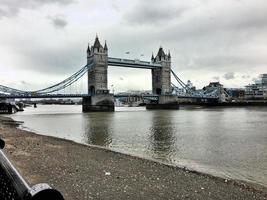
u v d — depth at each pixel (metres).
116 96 154.62
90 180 11.83
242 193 11.07
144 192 10.55
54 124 59.94
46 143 24.44
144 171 13.98
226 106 193.00
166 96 172.12
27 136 29.95
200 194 10.67
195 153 24.05
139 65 173.25
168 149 26.28
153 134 39.19
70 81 150.38
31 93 135.00
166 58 183.25
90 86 156.88
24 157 16.62
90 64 156.62
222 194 10.82
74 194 9.94
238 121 64.38
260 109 148.12
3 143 5.43
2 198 3.55
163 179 12.55
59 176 12.34
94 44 155.38
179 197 10.20
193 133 40.16
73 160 16.23
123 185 11.30
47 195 2.49
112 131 43.88
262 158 21.72
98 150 21.00
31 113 126.44
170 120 69.00
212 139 33.69
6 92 128.12
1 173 3.72
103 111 143.62
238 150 25.67
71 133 41.56
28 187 2.64
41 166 14.20
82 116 95.25
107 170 13.86
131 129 46.78
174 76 195.12
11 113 124.19
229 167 18.44
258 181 14.61
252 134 38.69
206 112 117.81
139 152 24.42
